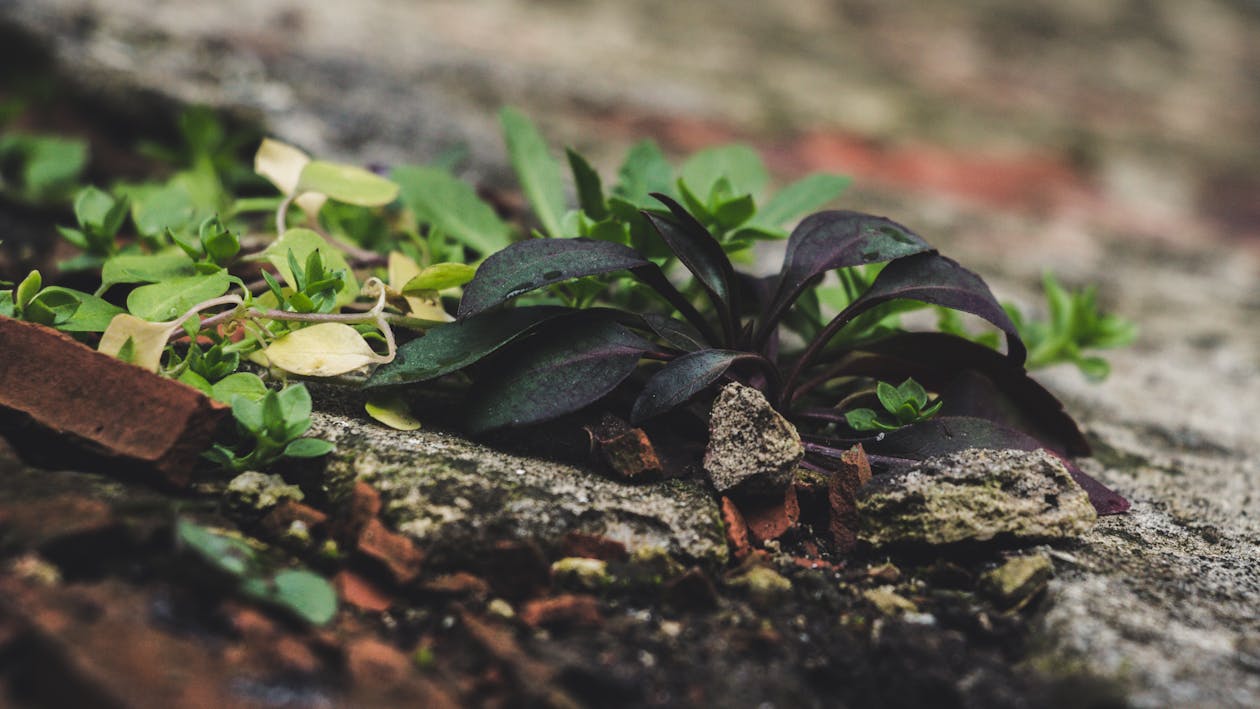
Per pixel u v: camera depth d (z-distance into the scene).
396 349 0.63
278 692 0.56
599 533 0.61
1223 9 2.19
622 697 0.58
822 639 0.60
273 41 0.99
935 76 1.54
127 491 0.60
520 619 0.59
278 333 0.63
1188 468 0.69
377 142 0.82
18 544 0.57
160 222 0.68
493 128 0.93
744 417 0.62
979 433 0.64
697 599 0.60
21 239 0.73
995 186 1.17
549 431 0.63
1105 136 1.41
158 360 0.61
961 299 0.63
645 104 1.14
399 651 0.58
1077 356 0.70
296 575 0.58
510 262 0.62
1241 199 1.29
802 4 1.79
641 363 0.65
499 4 1.47
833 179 0.68
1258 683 0.58
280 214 0.66
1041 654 0.59
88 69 0.82
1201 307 0.91
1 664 0.55
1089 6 2.04
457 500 0.60
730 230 0.66
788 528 0.62
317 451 0.60
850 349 0.66
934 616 0.60
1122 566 0.62
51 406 0.60
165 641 0.56
